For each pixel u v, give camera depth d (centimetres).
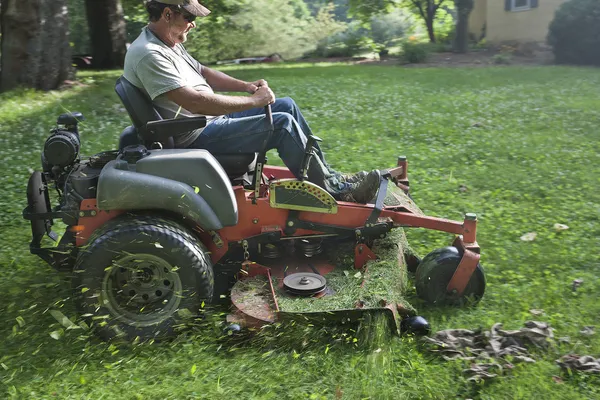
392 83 1373
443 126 898
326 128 894
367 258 394
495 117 962
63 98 1122
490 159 723
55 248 380
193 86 383
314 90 1255
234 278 391
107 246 338
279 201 383
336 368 320
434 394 302
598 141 805
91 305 345
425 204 576
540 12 2316
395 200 427
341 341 340
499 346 337
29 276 430
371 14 2664
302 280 363
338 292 363
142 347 342
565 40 1805
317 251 403
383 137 834
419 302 393
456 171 678
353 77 1502
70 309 378
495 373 316
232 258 392
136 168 349
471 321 371
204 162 354
